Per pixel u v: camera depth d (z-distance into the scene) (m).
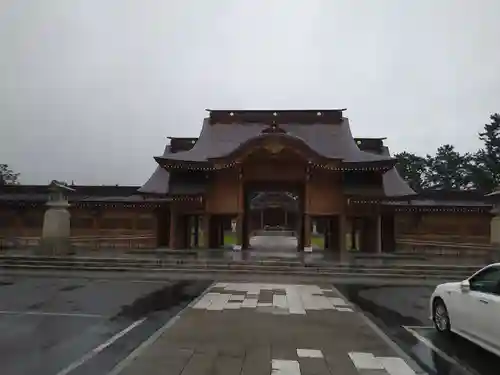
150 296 15.89
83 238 40.50
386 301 15.63
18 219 41.69
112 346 9.30
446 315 10.41
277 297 15.64
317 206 35.09
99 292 16.80
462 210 37.56
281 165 35.47
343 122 41.03
